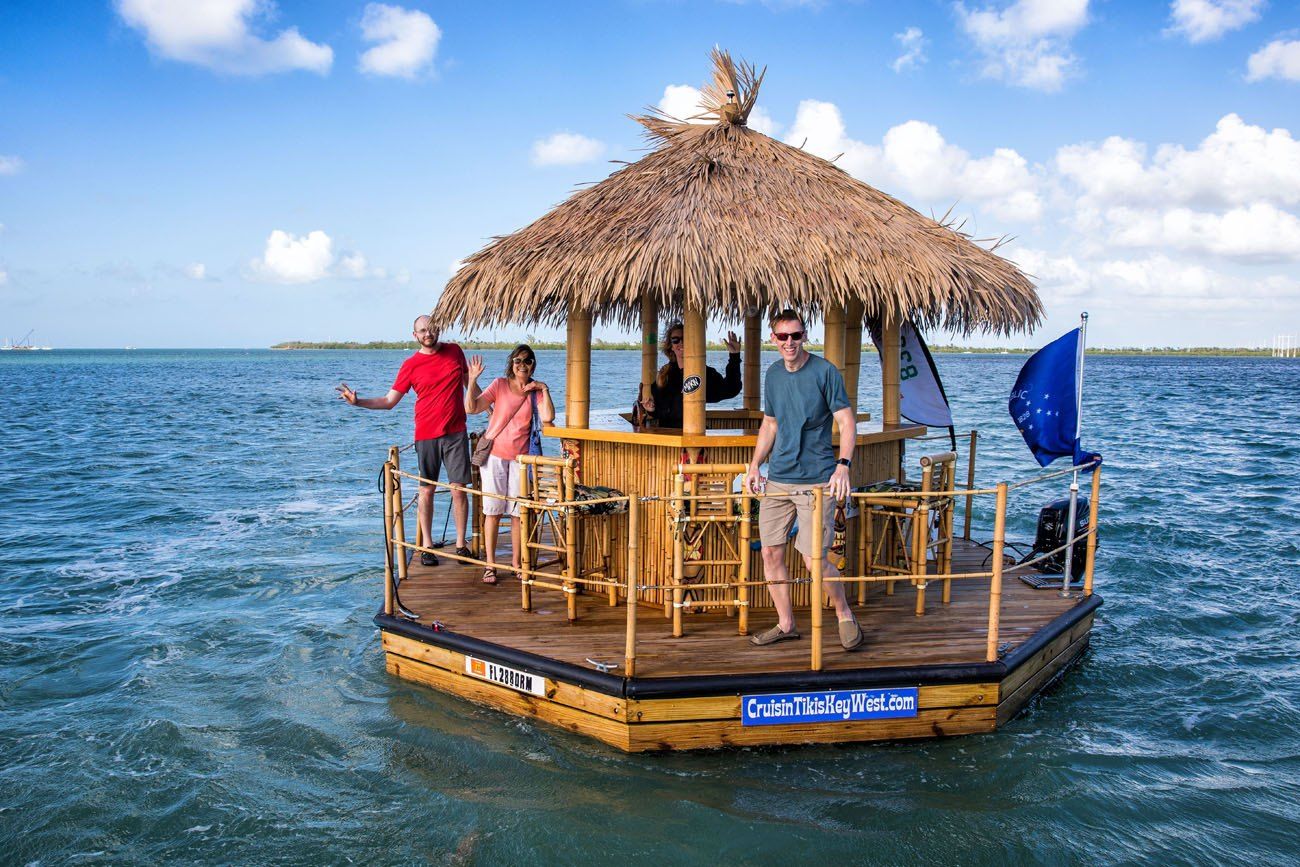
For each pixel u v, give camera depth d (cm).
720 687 527
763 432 561
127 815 509
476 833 477
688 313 629
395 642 670
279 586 992
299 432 2856
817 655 539
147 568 1073
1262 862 454
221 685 701
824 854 453
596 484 696
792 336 530
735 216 625
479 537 805
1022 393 737
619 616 653
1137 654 758
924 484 635
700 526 605
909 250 628
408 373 775
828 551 557
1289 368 13512
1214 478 1792
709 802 496
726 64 734
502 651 584
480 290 671
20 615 888
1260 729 611
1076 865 448
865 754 542
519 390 718
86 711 655
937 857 452
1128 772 541
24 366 13312
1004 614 661
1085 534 716
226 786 538
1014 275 684
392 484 714
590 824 479
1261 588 965
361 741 584
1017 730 583
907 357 849
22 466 1997
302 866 458
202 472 1909
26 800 525
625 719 533
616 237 613
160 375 9025
